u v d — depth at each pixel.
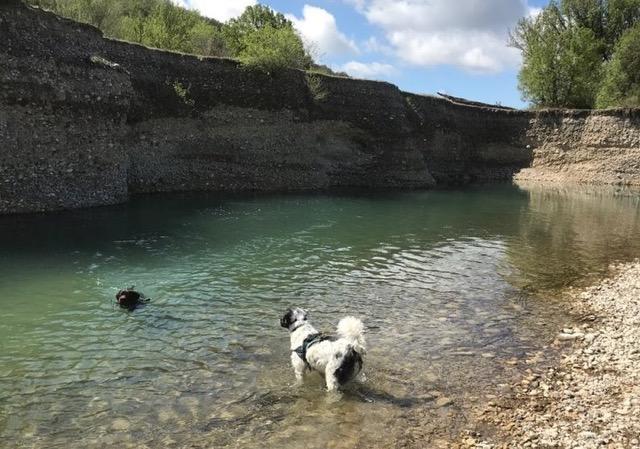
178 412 4.45
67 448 3.92
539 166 30.22
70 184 12.88
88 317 6.52
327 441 4.09
